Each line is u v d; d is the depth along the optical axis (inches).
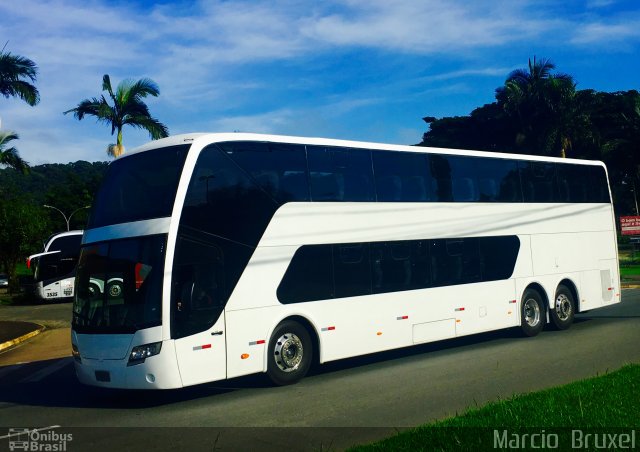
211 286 375.2
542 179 619.2
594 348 498.6
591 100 1937.7
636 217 1407.5
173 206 368.5
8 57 1141.1
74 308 388.8
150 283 358.9
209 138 393.4
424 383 394.6
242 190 399.9
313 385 407.5
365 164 473.1
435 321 502.0
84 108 1302.9
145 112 1337.4
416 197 503.2
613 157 2167.8
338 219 446.6
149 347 352.2
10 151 1617.9
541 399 301.4
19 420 348.2
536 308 594.2
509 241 575.5
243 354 384.2
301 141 438.6
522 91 1929.1
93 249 388.5
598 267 664.4
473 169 555.2
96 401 395.9
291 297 412.8
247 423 314.5
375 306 460.1
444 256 517.3
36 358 621.3
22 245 1785.2
